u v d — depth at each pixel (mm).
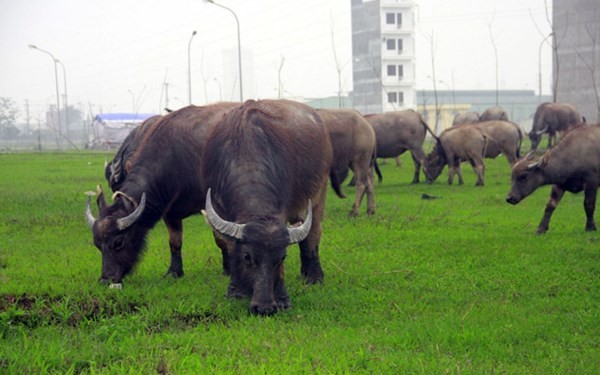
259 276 6801
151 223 8648
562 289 8281
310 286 8555
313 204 8461
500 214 14984
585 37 50656
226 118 7902
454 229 12977
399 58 69312
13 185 22062
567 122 30172
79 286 8172
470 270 9398
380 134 21781
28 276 8938
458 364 5617
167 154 8641
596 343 6254
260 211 7023
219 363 5609
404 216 14656
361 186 14352
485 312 7258
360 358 5695
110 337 6270
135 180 8562
